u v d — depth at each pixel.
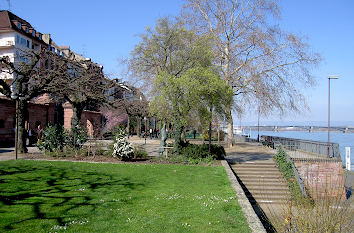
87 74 19.30
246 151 25.22
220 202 9.38
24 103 18.67
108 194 9.78
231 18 27.11
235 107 27.86
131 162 16.56
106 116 42.50
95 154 18.64
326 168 16.44
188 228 6.95
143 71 19.73
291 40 25.08
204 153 17.61
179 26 19.39
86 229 6.60
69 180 11.51
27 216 7.18
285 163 16.39
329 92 24.92
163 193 10.28
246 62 25.98
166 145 19.38
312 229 6.06
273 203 13.67
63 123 37.44
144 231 6.64
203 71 16.05
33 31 43.78
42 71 17.94
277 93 25.17
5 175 11.70
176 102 16.03
